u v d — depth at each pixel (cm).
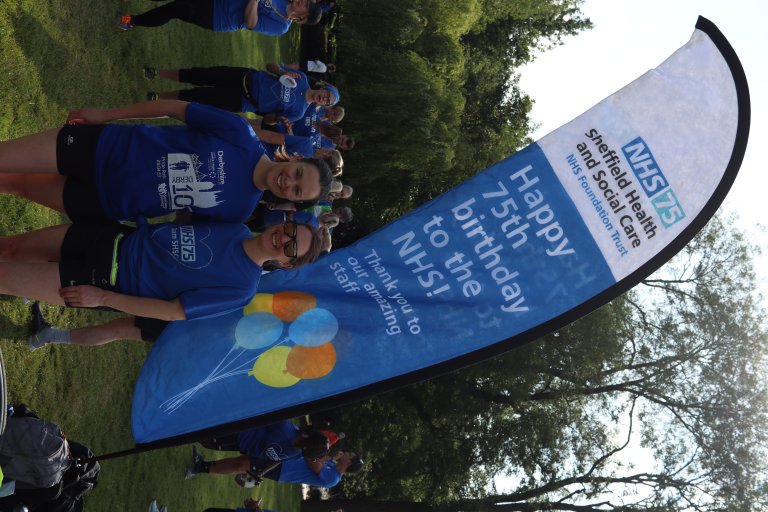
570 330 2083
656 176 426
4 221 529
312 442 759
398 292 439
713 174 423
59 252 425
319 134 879
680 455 2091
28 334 534
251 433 773
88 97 669
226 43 1206
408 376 432
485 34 3041
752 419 2045
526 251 433
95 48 690
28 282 407
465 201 438
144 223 416
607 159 430
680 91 426
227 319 438
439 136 1981
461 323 434
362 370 436
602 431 2191
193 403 430
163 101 428
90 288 397
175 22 929
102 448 642
